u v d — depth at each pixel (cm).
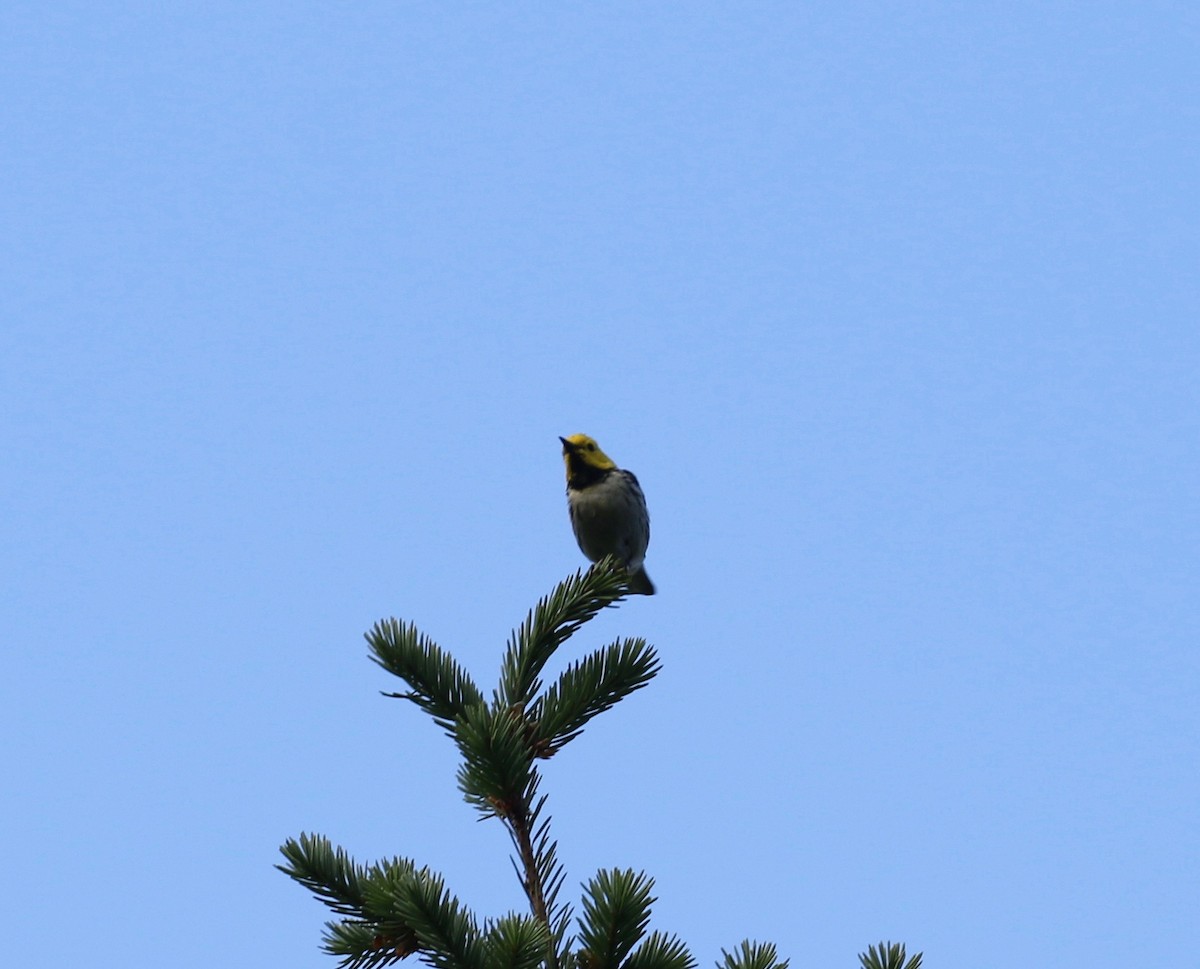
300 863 921
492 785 916
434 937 808
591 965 841
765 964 845
